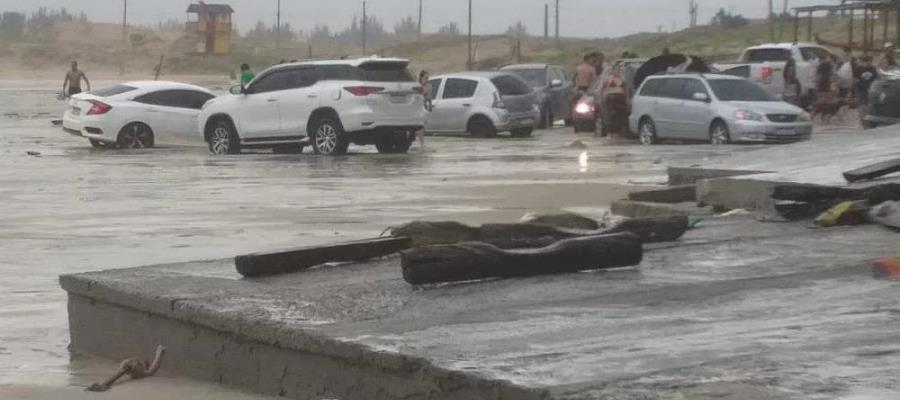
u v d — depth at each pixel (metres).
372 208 31.86
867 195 21.17
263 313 13.48
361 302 14.16
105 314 15.47
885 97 51.34
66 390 13.60
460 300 14.30
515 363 11.16
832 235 19.12
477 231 17.77
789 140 61.12
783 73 82.06
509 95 73.56
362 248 16.97
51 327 17.30
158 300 14.45
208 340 13.88
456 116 74.12
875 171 24.44
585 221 20.42
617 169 44.75
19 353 15.70
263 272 15.87
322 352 12.33
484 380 10.66
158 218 30.20
